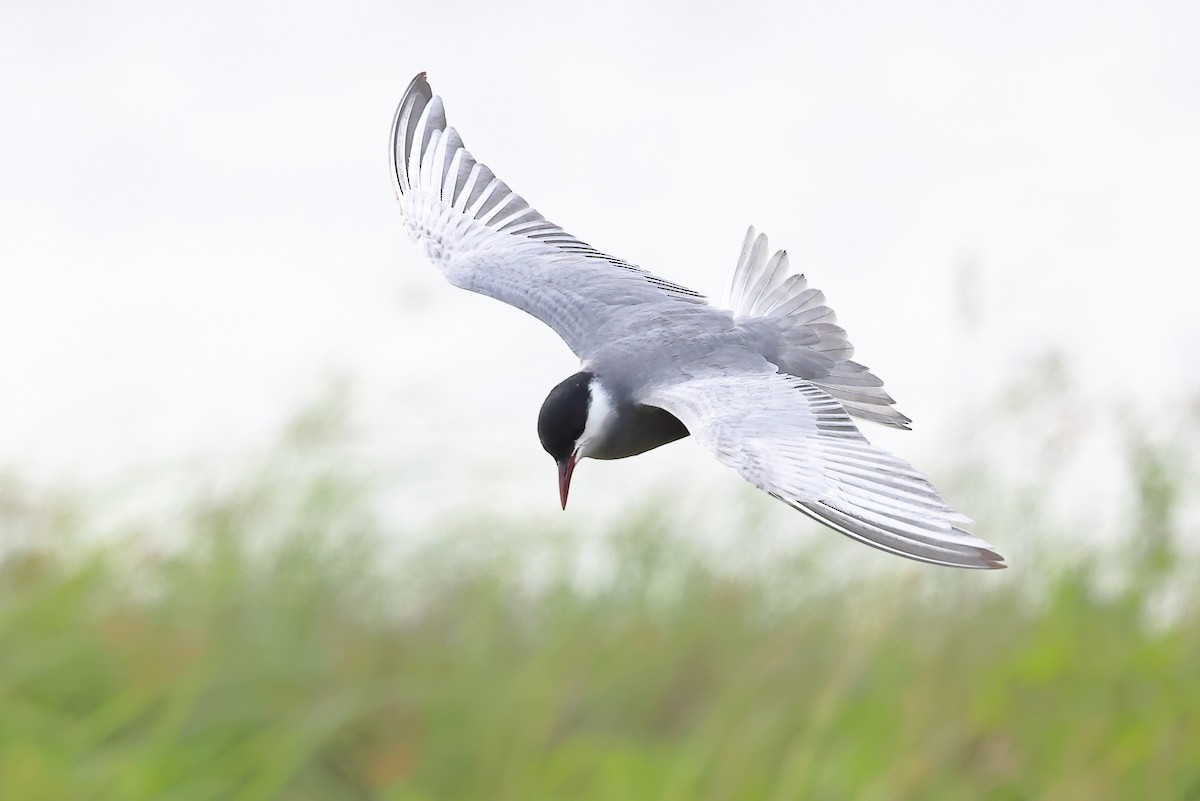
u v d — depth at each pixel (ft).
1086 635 42.22
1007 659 41.39
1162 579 44.01
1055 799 38.37
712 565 46.91
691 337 33.30
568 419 32.91
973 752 39.93
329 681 43.24
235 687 42.29
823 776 39.40
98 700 41.24
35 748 38.78
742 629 44.83
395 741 42.24
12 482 46.11
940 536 25.61
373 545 46.68
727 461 28.50
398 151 39.70
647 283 35.83
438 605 46.09
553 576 47.14
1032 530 46.24
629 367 32.86
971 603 43.88
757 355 32.48
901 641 42.32
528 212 38.37
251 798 39.91
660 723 43.39
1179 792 38.65
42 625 42.16
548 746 42.60
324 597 45.37
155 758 39.27
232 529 45.73
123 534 45.34
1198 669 41.01
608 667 44.29
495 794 41.34
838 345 34.83
